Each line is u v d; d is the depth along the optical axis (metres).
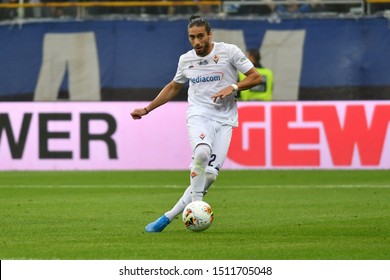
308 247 32.41
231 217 43.09
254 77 35.94
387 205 48.62
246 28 74.69
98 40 75.69
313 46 74.62
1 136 73.25
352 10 78.62
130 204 49.88
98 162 73.19
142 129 73.25
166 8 79.81
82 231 37.53
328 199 52.22
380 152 71.44
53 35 75.94
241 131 72.44
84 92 76.06
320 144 71.81
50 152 73.25
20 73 76.25
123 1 81.31
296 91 74.88
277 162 72.25
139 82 75.75
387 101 71.25
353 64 74.56
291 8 79.19
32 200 52.16
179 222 40.81
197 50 35.94
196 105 36.47
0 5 80.31
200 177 35.72
